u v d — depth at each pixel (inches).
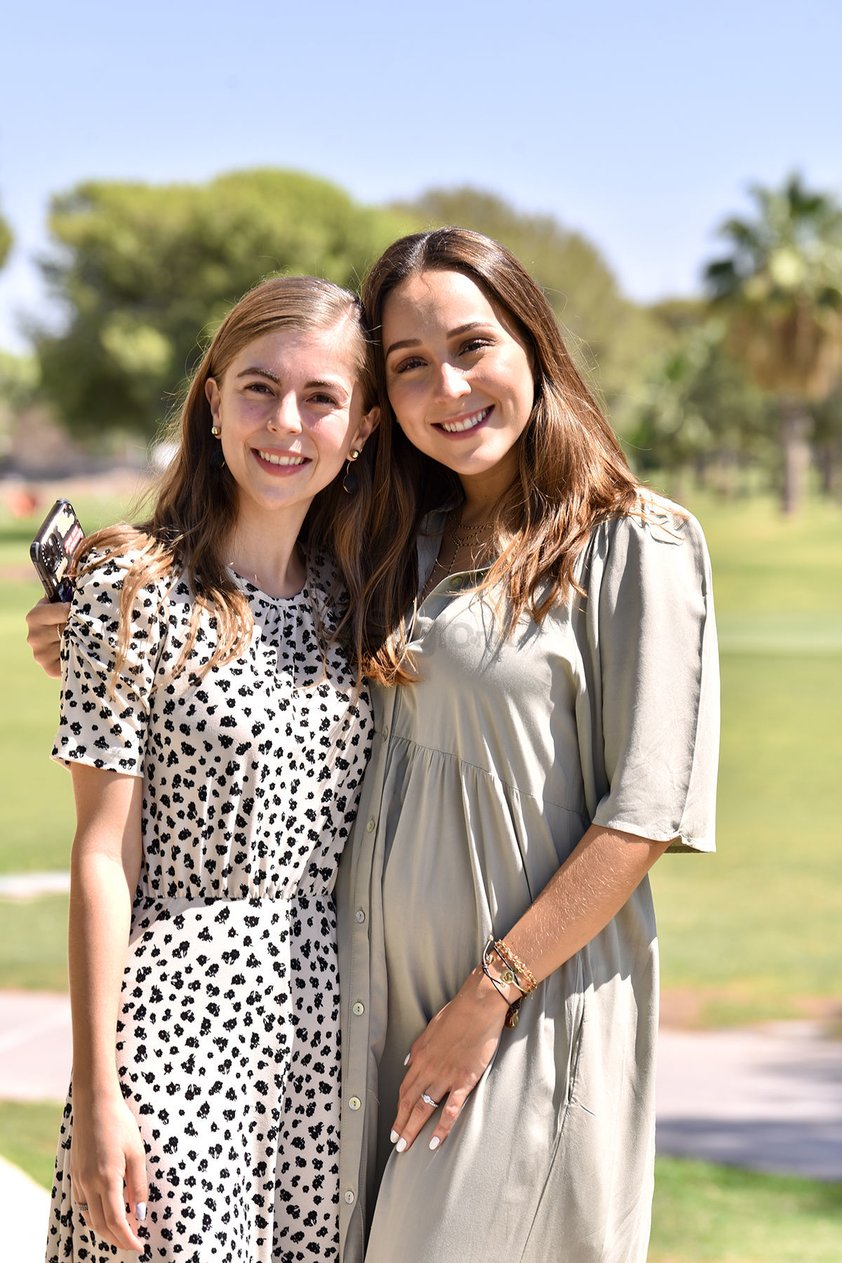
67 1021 263.0
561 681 95.3
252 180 2271.2
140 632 92.1
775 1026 280.4
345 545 104.7
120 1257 89.7
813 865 434.3
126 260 2161.7
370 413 102.6
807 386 1747.0
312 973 97.4
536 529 97.8
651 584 93.8
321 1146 97.1
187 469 99.7
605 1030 96.0
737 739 665.6
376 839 99.0
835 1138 218.7
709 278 1771.7
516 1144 93.4
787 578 1454.2
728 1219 184.1
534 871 95.9
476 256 99.0
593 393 103.4
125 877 92.3
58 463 3779.5
